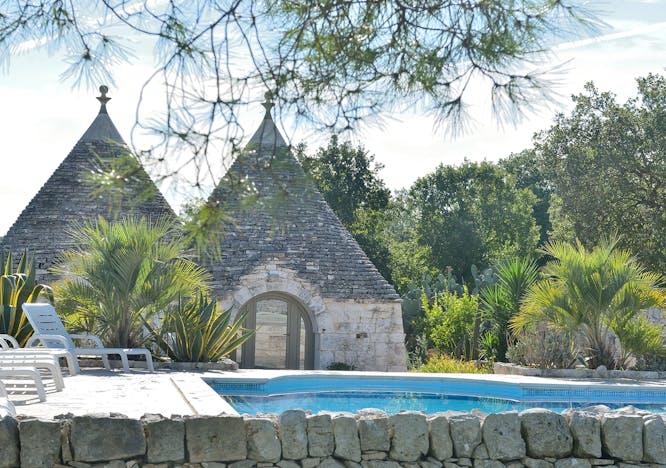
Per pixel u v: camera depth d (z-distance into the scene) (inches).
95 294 695.7
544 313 759.7
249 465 293.6
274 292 990.4
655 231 1462.8
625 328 754.2
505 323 938.7
